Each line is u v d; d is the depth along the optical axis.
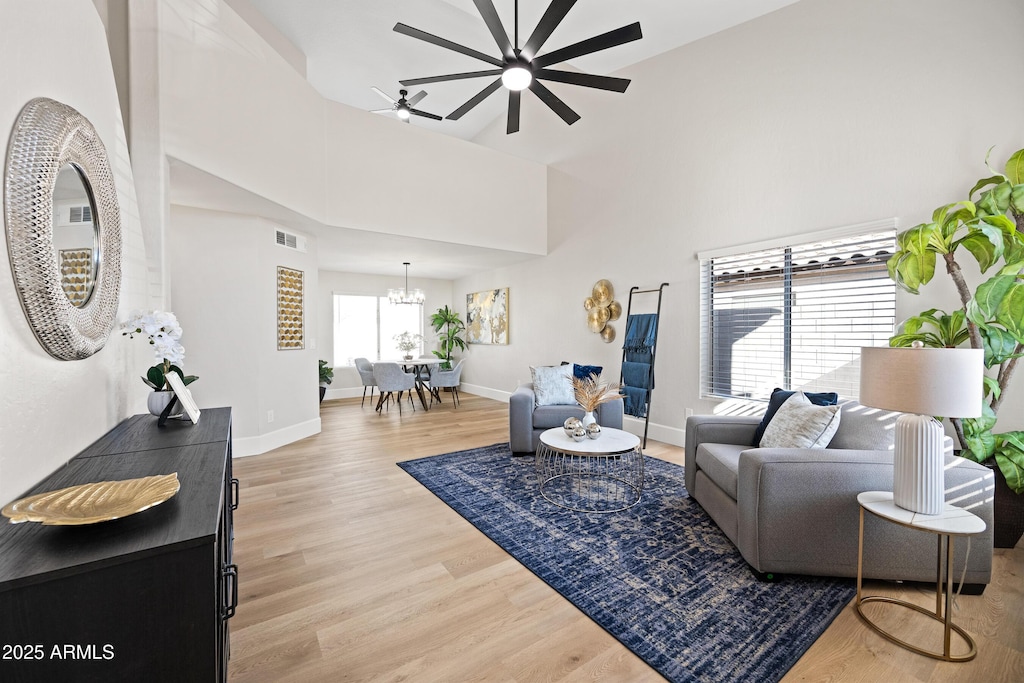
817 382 3.43
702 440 2.93
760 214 3.73
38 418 1.20
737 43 3.88
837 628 1.74
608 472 3.64
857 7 3.16
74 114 1.43
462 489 3.26
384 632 1.72
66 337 1.31
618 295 5.07
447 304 8.80
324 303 7.56
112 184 1.76
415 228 4.85
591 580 2.07
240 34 3.27
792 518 1.99
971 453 2.35
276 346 4.40
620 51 4.55
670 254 4.48
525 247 5.85
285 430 4.54
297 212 3.88
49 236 1.22
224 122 3.12
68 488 1.07
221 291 4.00
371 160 4.54
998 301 2.06
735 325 3.97
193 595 0.85
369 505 2.96
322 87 5.85
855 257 3.21
